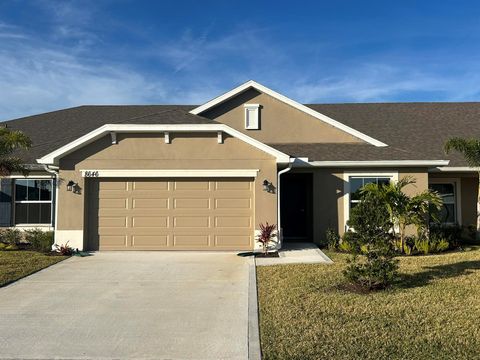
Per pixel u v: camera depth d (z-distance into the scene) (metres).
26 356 5.84
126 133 14.06
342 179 15.54
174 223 14.12
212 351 5.98
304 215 17.34
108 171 13.97
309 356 5.64
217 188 14.18
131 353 5.93
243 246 14.05
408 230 15.02
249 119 17.77
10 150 14.48
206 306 8.02
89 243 14.01
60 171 13.91
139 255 13.24
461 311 7.22
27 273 10.65
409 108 22.17
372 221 8.62
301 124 17.73
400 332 6.37
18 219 16.22
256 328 6.69
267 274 10.27
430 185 18.14
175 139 14.12
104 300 8.47
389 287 8.76
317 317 7.09
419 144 18.39
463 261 11.55
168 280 10.06
